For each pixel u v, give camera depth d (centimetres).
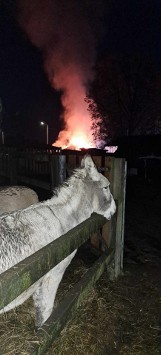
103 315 369
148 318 370
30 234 250
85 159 310
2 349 299
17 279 170
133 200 1052
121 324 357
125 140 2592
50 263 209
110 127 3506
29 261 185
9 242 234
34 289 269
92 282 322
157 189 1300
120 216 448
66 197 293
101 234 495
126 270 492
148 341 333
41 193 741
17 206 371
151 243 630
